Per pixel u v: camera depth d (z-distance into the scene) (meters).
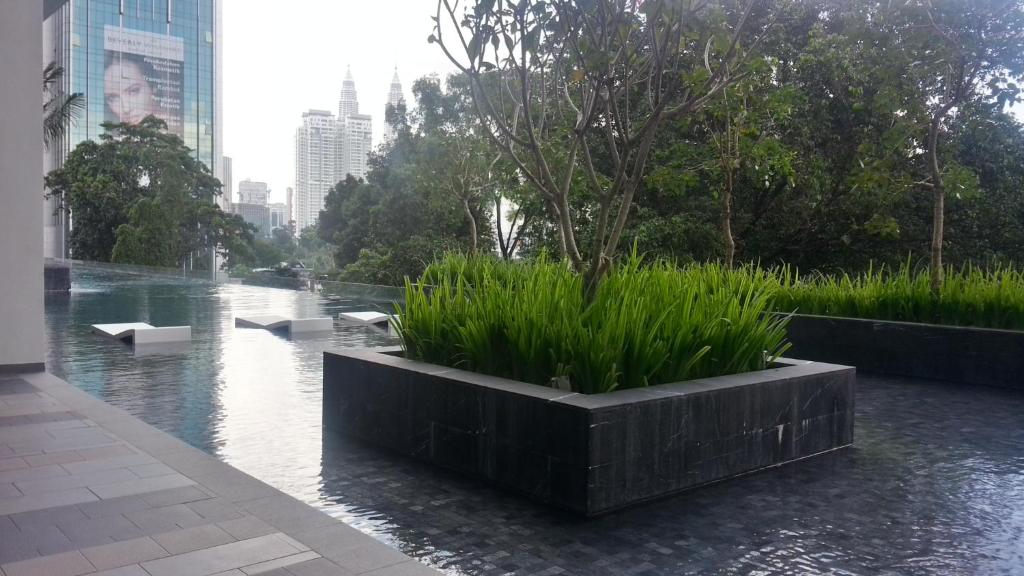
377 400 5.06
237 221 45.19
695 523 3.67
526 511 3.81
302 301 19.47
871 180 9.72
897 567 3.16
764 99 11.20
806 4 14.66
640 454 3.94
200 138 114.50
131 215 39.66
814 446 4.98
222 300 19.56
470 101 18.06
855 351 8.86
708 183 16.27
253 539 3.08
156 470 4.05
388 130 31.19
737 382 4.55
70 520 3.29
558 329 4.49
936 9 8.47
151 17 109.38
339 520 3.35
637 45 5.52
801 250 18.12
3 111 7.03
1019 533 3.57
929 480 4.44
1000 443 5.37
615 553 3.27
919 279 9.15
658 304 4.95
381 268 24.83
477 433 4.31
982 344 7.77
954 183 8.92
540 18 5.12
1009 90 8.76
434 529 3.54
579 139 5.36
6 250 7.05
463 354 5.02
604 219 5.17
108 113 106.38
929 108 9.81
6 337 7.07
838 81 15.02
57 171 45.19
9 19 7.05
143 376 7.74
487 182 17.30
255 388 7.12
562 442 3.83
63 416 5.36
